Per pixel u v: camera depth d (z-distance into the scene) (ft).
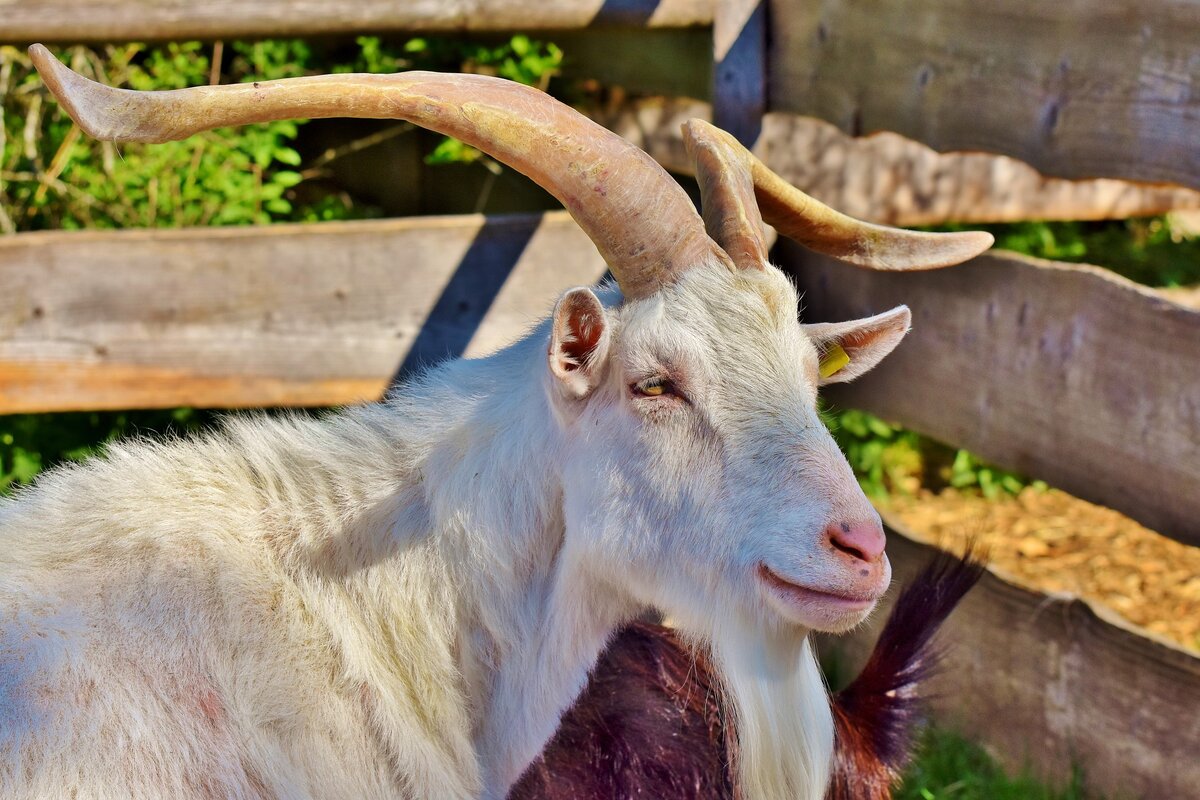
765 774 8.89
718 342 8.49
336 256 15.65
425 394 9.43
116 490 8.87
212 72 20.90
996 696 14.11
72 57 20.26
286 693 8.32
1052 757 13.52
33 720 7.72
